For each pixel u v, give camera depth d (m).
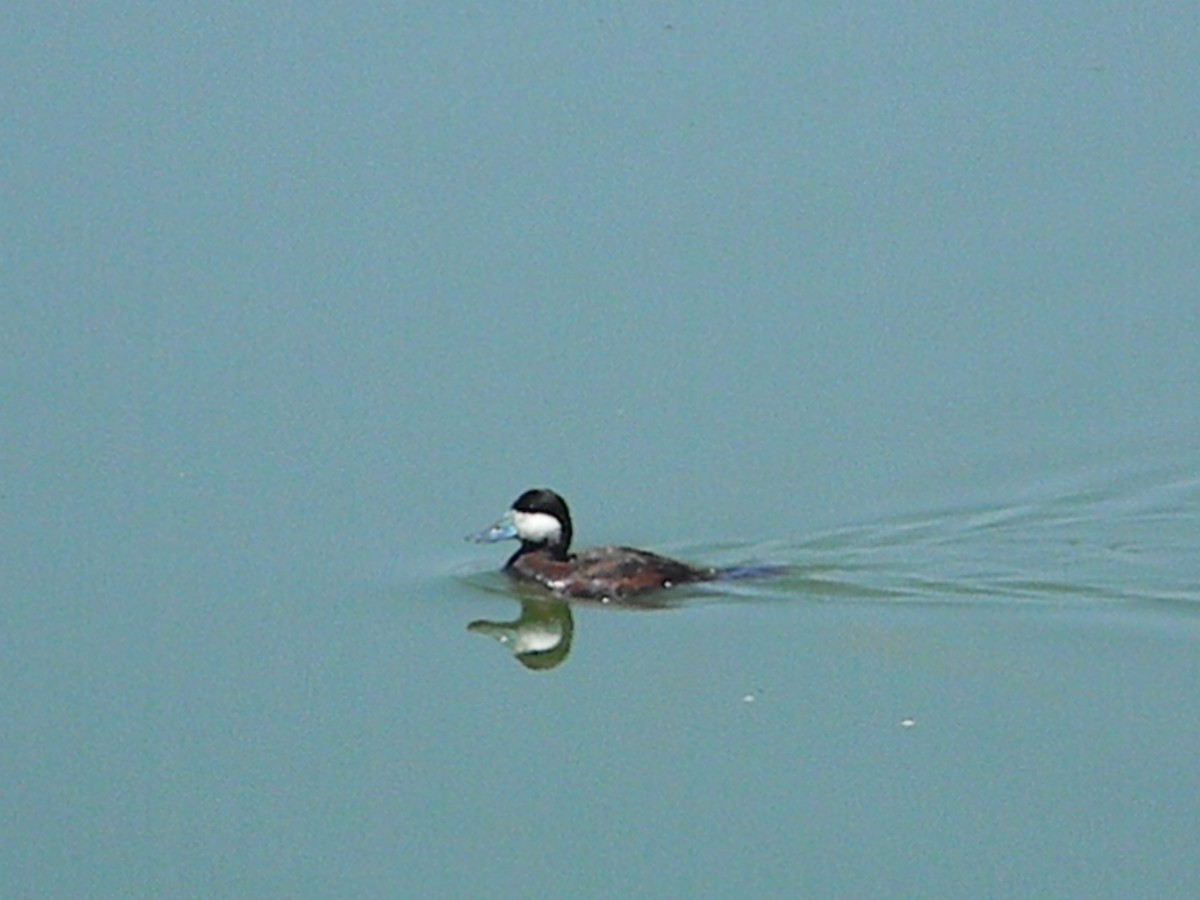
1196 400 28.67
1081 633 24.36
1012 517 26.55
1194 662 23.70
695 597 25.36
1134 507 26.77
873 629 24.50
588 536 26.72
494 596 25.64
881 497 27.06
